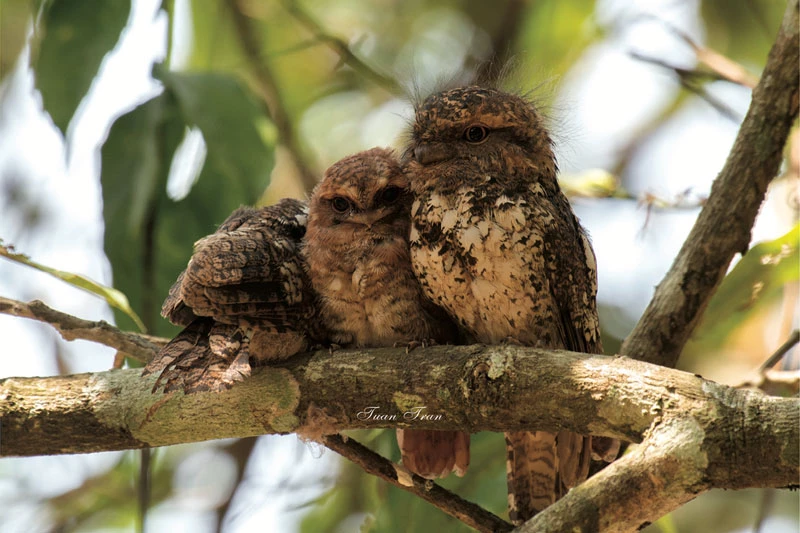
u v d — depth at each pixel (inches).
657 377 231.8
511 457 314.3
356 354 268.4
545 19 497.7
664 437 222.1
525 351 251.3
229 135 366.0
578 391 239.0
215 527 402.9
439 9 539.5
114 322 358.6
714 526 495.5
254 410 266.2
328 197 316.2
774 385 326.6
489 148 315.6
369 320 309.7
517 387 246.7
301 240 317.1
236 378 249.1
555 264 307.1
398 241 312.8
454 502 266.7
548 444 308.7
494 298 302.7
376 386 261.3
